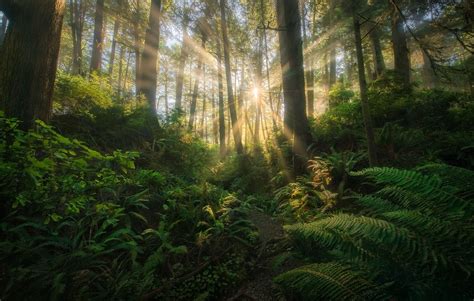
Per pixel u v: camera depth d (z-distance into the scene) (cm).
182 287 365
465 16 406
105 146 641
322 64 2030
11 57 420
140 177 546
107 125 691
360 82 541
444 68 456
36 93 430
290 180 813
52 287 282
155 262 369
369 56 1709
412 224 215
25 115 417
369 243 240
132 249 376
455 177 238
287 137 958
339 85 1279
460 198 212
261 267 423
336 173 662
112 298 309
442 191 223
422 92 880
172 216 484
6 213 344
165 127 905
